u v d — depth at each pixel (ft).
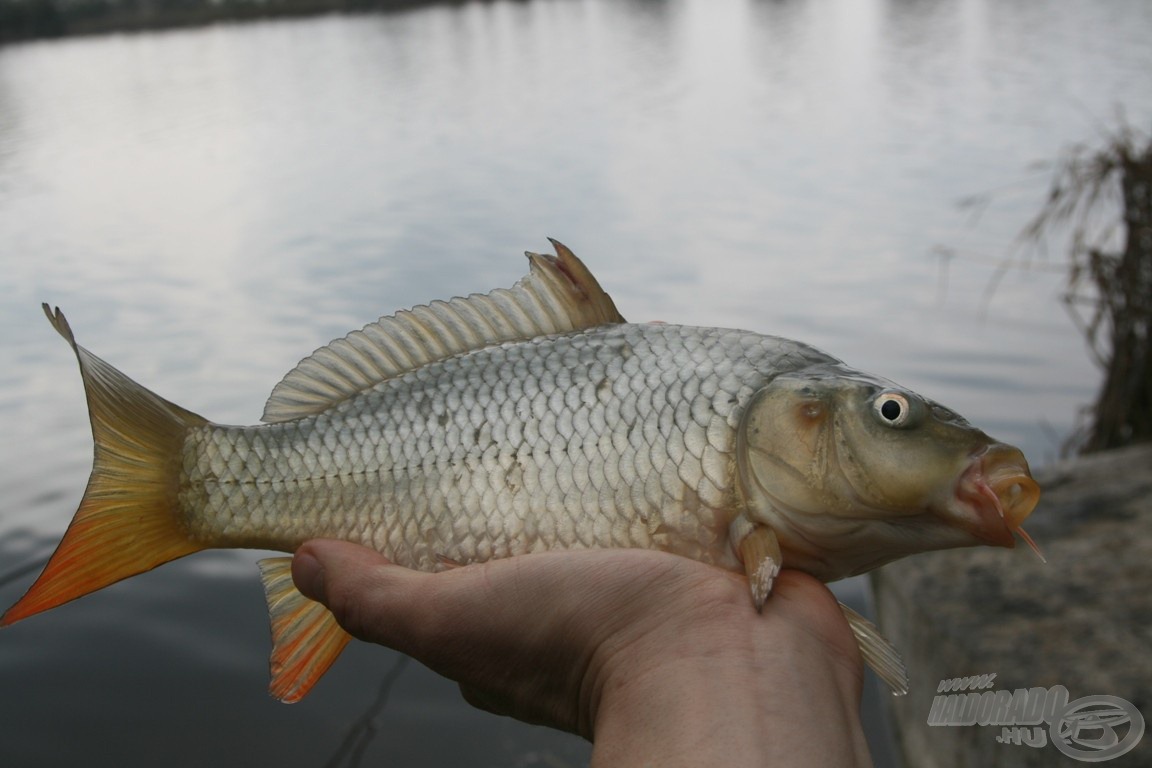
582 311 1.19
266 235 6.96
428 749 2.32
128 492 1.20
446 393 1.15
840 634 0.91
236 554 3.07
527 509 1.09
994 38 16.28
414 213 7.47
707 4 27.78
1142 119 8.55
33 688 2.48
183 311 5.26
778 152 9.15
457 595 0.99
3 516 3.19
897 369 4.23
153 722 2.36
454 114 12.51
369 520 1.16
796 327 4.74
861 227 6.44
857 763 0.79
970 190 7.14
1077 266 3.50
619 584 0.93
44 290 5.82
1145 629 1.98
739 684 0.82
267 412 1.24
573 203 7.57
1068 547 2.37
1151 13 17.39
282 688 1.21
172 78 16.22
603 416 1.09
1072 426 3.67
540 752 2.30
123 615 2.76
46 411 4.00
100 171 9.82
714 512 1.04
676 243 6.30
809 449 1.02
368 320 4.95
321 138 11.25
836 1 26.81
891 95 11.93
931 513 1.00
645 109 12.26
